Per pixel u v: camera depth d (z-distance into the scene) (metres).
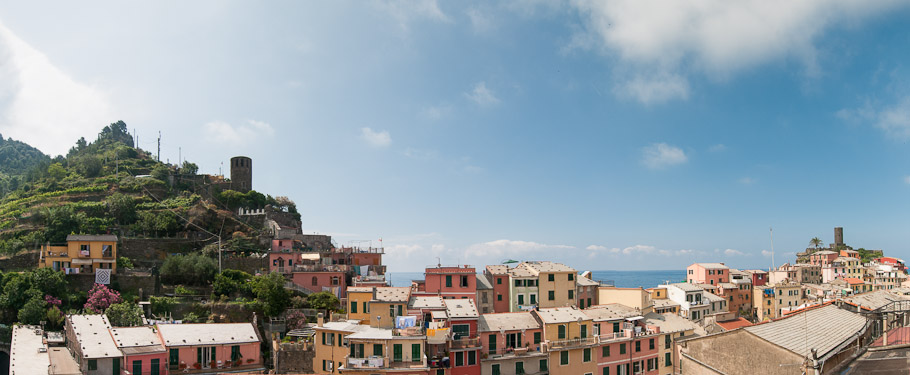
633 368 96.06
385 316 87.12
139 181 159.25
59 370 72.62
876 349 47.97
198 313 107.75
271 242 138.62
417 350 79.38
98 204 142.00
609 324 97.38
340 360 83.38
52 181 164.38
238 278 119.50
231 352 85.19
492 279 115.56
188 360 81.38
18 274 109.19
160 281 117.44
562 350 89.38
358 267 129.88
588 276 136.75
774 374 45.19
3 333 97.62
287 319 106.69
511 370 87.06
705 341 50.28
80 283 109.25
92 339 79.06
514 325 90.88
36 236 124.94
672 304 128.12
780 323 52.78
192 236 140.75
